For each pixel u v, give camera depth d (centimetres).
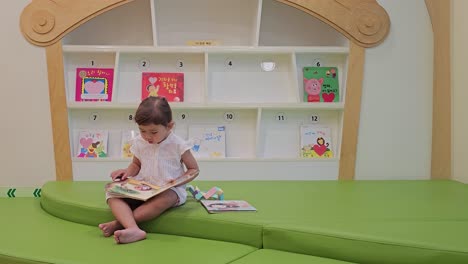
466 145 396
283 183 370
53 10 392
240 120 424
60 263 214
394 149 415
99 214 276
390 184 375
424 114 416
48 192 317
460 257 202
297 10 434
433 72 415
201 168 404
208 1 429
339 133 417
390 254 212
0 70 395
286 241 232
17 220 289
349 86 409
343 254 220
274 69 427
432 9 410
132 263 211
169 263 211
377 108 412
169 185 257
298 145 422
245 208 270
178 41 432
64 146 399
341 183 376
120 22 428
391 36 411
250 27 434
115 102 400
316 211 271
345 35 407
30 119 398
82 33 425
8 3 392
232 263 213
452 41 409
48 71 395
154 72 419
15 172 400
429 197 320
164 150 272
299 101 407
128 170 284
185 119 421
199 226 253
